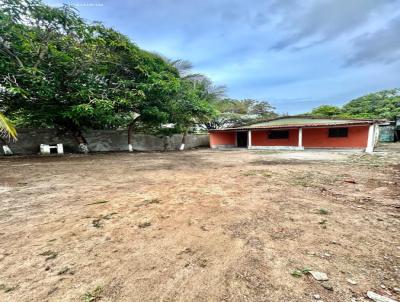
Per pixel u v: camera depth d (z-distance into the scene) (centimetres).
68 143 1312
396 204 316
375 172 573
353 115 2389
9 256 188
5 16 777
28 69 793
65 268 171
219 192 394
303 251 193
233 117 2308
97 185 454
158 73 1277
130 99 1159
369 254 187
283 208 304
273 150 1476
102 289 148
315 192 386
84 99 1014
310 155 1080
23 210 301
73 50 954
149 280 157
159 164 795
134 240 217
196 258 185
